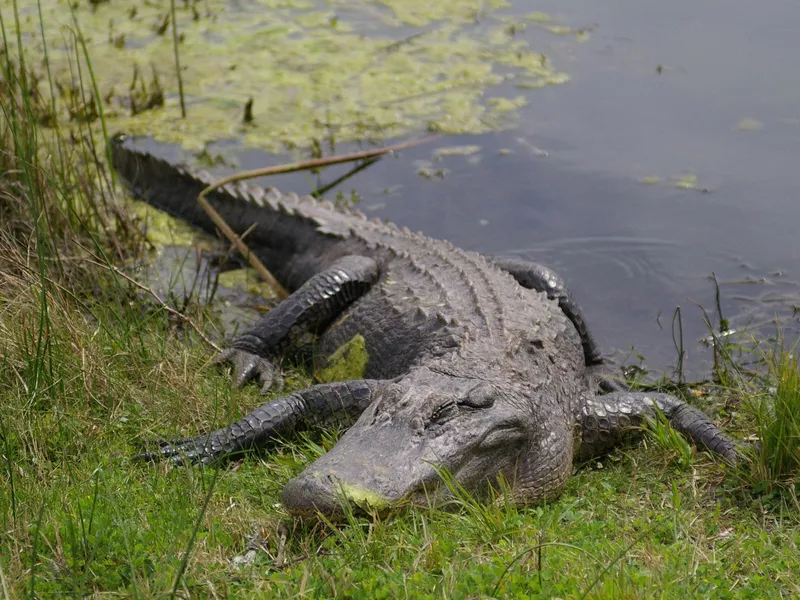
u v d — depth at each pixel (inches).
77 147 377.7
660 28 493.0
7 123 284.8
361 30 500.7
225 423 234.1
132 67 457.7
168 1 530.6
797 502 196.7
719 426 243.8
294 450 227.6
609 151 390.9
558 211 356.5
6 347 226.2
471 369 225.3
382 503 183.6
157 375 239.0
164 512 185.9
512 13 518.3
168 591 153.7
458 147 399.2
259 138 406.9
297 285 328.8
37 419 213.5
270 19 512.7
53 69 446.6
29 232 277.1
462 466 200.8
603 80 444.5
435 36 492.1
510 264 297.0
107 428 221.9
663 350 290.2
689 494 210.5
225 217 356.8
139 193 386.0
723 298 309.6
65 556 165.0
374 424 202.8
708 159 381.4
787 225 342.6
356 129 411.2
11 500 179.0
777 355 273.3
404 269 290.4
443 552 171.6
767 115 407.8
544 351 241.6
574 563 165.8
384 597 155.3
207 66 462.0
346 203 365.1
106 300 261.1
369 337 269.4
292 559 175.3
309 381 273.3
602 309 307.6
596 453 239.8
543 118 416.5
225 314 307.6
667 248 334.3
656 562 168.1
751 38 475.8
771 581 170.4
